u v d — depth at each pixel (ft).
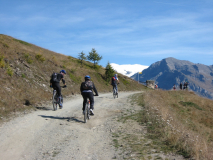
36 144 16.30
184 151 13.65
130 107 34.42
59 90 31.45
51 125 22.16
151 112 26.91
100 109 32.91
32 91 40.75
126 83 127.44
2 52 49.44
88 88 24.22
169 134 17.19
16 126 20.86
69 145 16.19
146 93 57.36
